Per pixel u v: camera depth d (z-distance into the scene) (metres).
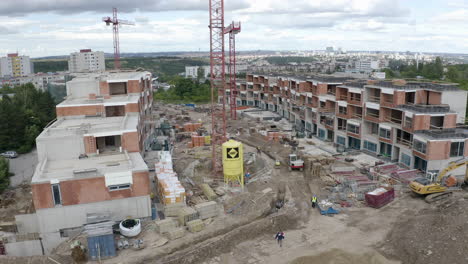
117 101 62.19
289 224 43.94
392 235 40.38
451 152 55.16
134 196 41.72
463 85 119.00
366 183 52.62
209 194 50.19
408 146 60.38
